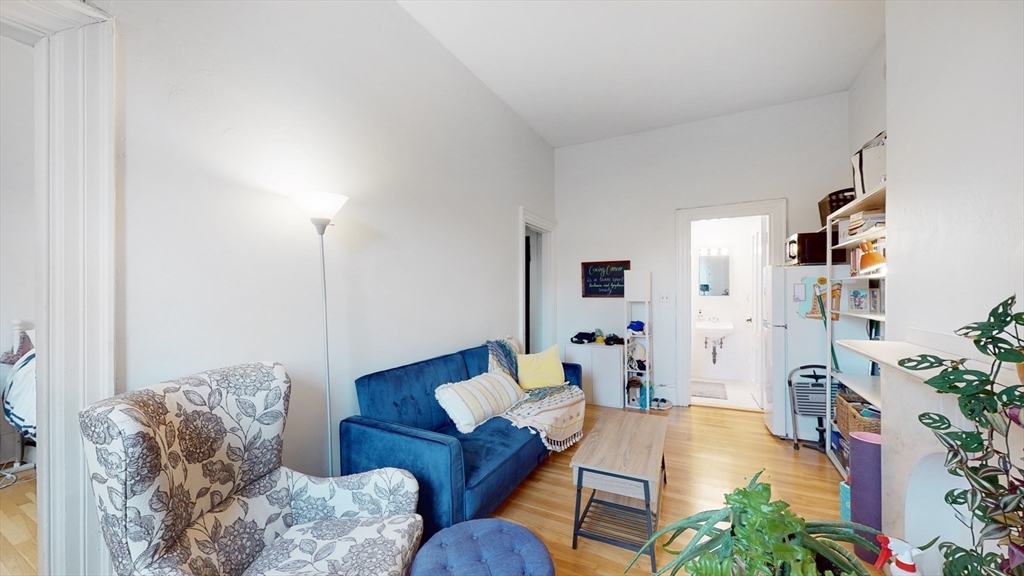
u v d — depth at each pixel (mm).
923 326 1433
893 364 1175
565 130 4340
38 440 1163
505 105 3740
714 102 3688
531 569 1259
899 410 1444
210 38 1527
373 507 1459
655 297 4344
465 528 1452
